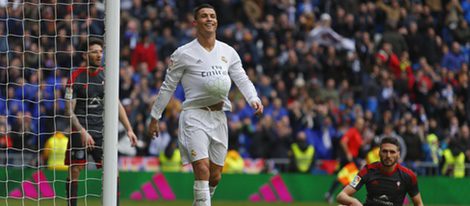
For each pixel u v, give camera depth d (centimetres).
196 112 1276
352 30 3281
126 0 3178
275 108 2883
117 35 1269
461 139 2877
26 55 2422
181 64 1269
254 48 3081
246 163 2761
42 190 1966
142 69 2925
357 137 2680
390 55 3145
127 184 2631
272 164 2767
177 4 3262
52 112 2281
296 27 3225
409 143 2778
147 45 3022
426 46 3284
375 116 3005
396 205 1410
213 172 1309
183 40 3116
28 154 2319
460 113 3122
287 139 2789
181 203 2478
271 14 3294
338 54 3161
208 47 1274
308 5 3347
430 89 3122
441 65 3278
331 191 2647
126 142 2692
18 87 2397
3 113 2373
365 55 3166
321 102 2912
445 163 2834
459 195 2730
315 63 3098
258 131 2789
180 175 2659
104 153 1266
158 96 1285
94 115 1480
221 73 1270
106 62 1267
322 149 2825
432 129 2945
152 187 2642
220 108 1288
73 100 1478
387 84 3072
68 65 2386
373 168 1417
